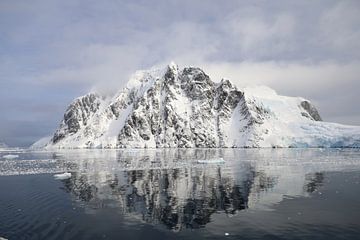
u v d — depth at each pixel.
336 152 155.88
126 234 27.75
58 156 142.75
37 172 72.00
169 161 104.56
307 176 61.47
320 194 43.75
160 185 52.34
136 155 146.25
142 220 31.86
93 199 41.72
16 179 60.06
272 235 27.02
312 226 29.27
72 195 44.31
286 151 175.62
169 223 30.81
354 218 31.73
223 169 76.06
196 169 76.56
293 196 42.62
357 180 55.88
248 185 51.56
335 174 64.31
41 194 45.16
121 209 36.38
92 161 106.75
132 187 50.50
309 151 171.62
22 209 36.41
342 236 26.59
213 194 44.47
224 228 29.05
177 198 42.00
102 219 32.28
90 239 26.55
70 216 33.34
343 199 40.53
